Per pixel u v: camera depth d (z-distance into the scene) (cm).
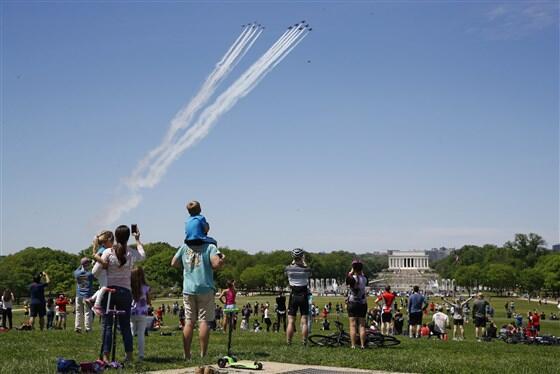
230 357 1566
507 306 10375
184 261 1703
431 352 2059
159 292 17612
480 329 3925
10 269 16162
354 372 1475
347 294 2153
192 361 1616
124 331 1586
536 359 1927
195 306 1698
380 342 2239
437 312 3941
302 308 2222
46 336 2470
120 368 1485
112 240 1647
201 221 1708
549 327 7219
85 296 2686
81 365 1436
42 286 3088
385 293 3497
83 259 2703
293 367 1538
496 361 1786
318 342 2248
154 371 1455
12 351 1919
